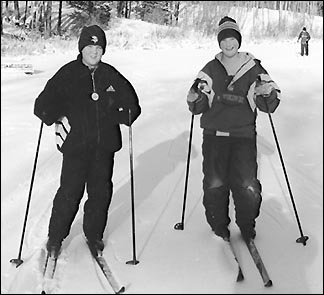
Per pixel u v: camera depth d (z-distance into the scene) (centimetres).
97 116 345
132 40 2488
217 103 361
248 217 367
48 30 2614
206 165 371
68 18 3150
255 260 335
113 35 2605
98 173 356
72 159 349
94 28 342
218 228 379
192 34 2642
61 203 351
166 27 2908
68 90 343
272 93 349
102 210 362
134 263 343
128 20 3114
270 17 3167
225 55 360
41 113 344
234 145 363
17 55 1694
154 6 3569
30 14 3216
